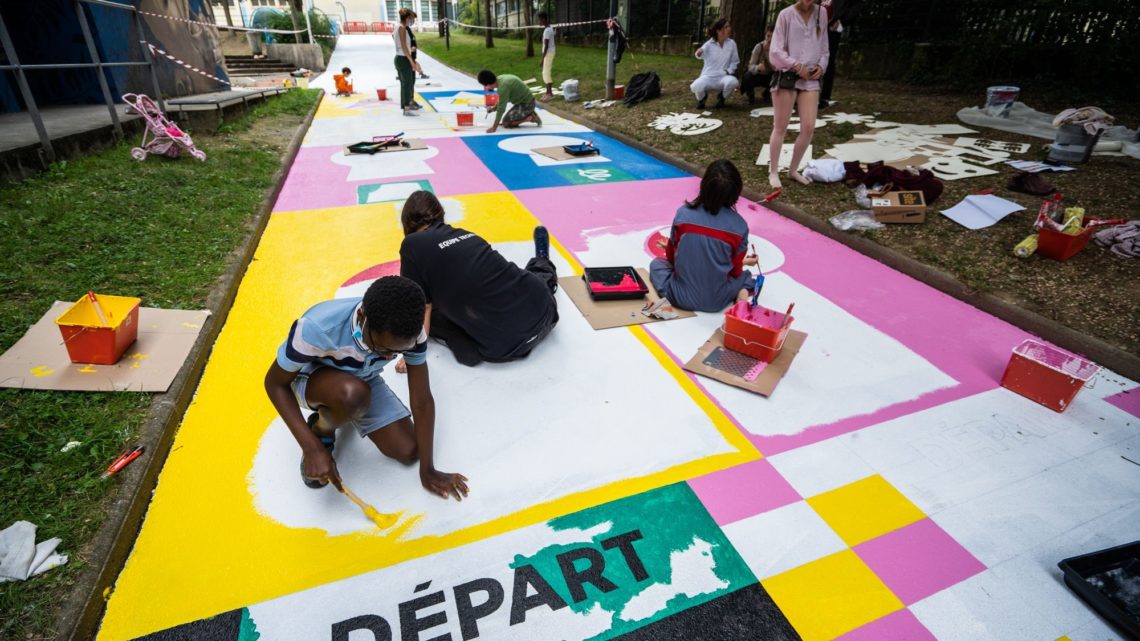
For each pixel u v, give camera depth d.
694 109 9.15
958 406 2.78
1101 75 7.64
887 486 2.30
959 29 9.41
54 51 7.81
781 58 5.00
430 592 1.85
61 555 1.82
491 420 2.62
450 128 9.49
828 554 2.01
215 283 3.59
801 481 2.32
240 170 6.01
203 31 10.73
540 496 2.22
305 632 1.72
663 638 1.73
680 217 3.51
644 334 3.34
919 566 1.97
